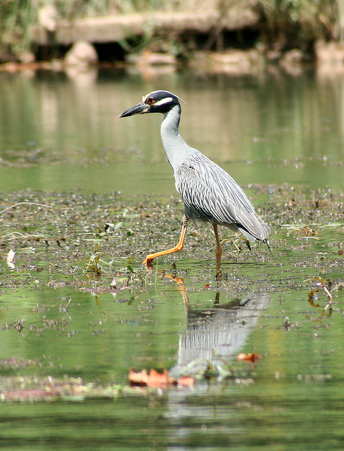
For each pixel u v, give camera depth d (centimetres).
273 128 2616
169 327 852
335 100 3181
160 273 1084
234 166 2012
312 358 754
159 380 698
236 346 791
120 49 4512
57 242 1235
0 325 863
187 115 2916
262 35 4562
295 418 620
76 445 575
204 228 1352
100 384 695
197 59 4450
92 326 859
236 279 1043
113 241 1262
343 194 1622
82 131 2638
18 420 625
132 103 3092
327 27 4547
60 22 4303
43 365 743
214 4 4525
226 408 643
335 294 968
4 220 1415
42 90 3606
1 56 4428
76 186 1764
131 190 1712
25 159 2150
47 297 976
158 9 4512
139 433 598
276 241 1253
